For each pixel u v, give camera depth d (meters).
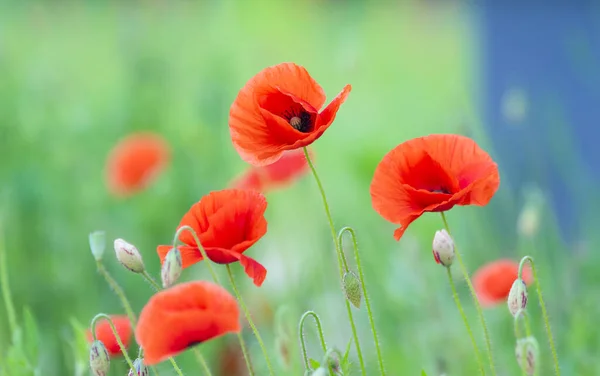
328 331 2.09
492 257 2.47
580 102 2.97
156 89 3.47
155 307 1.55
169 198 2.98
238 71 3.94
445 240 1.60
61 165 3.19
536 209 2.07
